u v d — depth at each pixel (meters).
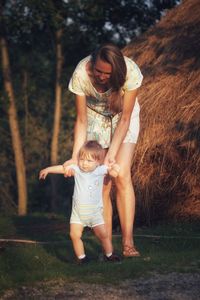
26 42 18.50
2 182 20.83
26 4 16.61
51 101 20.84
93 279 5.48
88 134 6.48
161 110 9.13
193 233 7.77
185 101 9.04
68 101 19.94
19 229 9.41
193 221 8.69
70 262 6.27
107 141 6.50
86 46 17.98
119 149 6.38
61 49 18.14
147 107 9.28
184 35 10.54
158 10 16.81
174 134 8.88
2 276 5.48
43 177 6.04
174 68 9.74
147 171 8.98
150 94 9.44
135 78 5.97
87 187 5.96
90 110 6.47
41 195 20.28
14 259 6.10
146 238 7.56
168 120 9.01
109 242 6.11
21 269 5.84
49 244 7.23
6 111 18.52
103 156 6.03
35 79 19.58
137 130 6.46
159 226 8.45
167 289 5.23
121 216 6.48
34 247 6.89
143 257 6.39
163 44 10.66
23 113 21.06
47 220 10.73
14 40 18.41
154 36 11.14
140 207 8.95
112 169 6.02
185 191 8.90
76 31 17.56
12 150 21.06
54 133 18.58
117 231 8.73
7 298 5.00
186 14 11.31
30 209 20.09
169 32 10.98
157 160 8.98
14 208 20.19
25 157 20.73
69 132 20.47
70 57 18.47
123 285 5.35
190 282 5.43
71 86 6.12
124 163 6.35
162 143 8.91
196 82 9.17
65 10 16.88
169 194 8.93
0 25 17.67
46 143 20.91
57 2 16.98
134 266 5.85
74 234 6.03
